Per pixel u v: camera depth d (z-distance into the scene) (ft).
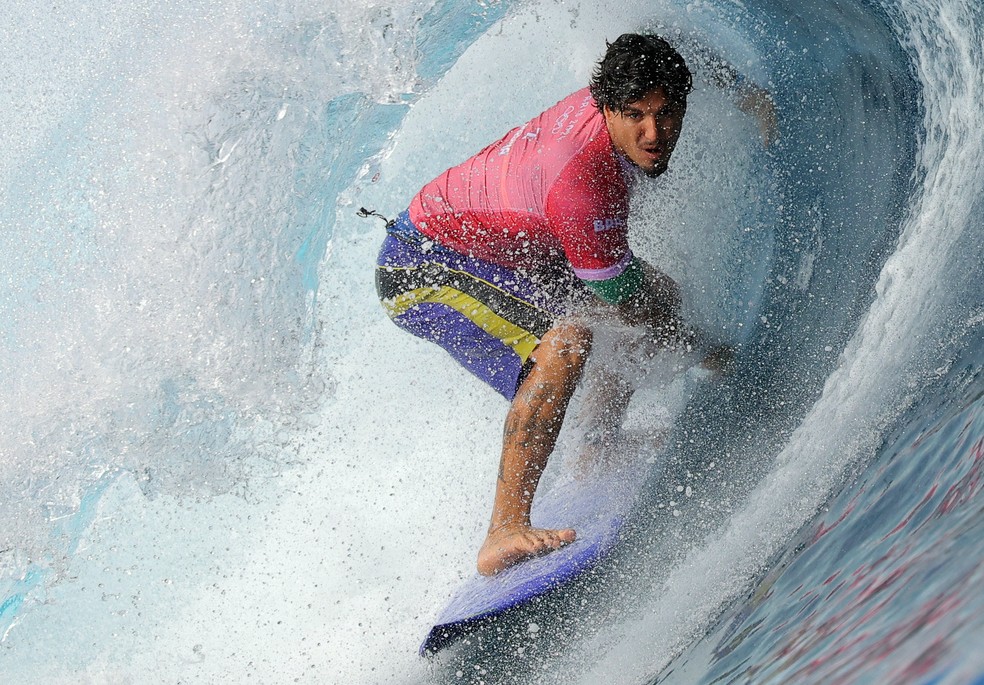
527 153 32.55
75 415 41.83
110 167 41.19
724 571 28.81
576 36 44.52
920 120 35.32
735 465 33.30
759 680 17.01
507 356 35.14
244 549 42.57
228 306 41.75
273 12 41.83
